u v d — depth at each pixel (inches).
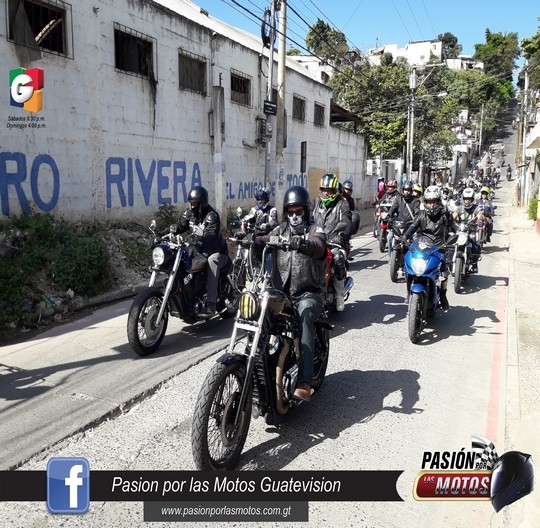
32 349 225.0
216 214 246.4
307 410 173.2
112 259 353.4
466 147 2506.2
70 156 368.5
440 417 171.2
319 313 155.6
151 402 175.6
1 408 167.8
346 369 211.8
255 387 144.1
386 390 191.6
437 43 3250.5
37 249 301.9
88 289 301.7
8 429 154.4
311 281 156.5
